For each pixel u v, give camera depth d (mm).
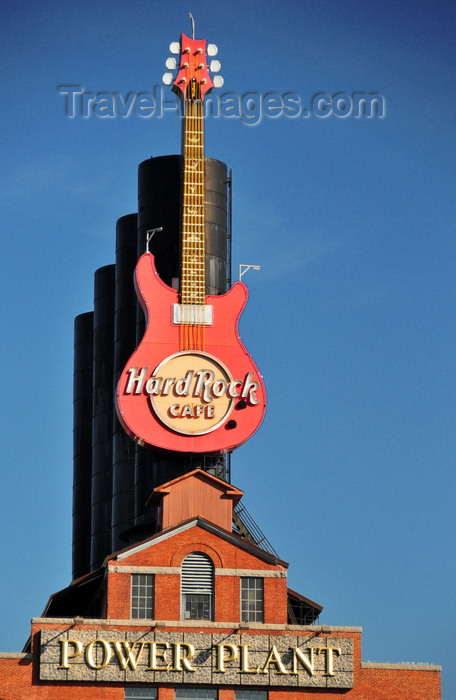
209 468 108062
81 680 95000
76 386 139625
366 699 97000
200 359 108125
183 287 109438
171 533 99125
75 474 137500
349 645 97688
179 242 118875
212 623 97062
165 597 97688
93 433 133500
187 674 95812
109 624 96250
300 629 97500
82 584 100812
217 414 107125
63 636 95625
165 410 106812
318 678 96812
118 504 124500
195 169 112375
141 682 95312
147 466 115062
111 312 135750
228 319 109125
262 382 108000
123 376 107188
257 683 96125
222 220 119750
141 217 121875
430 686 97688
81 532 135625
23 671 95062
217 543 99250
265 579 98812
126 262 130625
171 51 115250
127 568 98062
